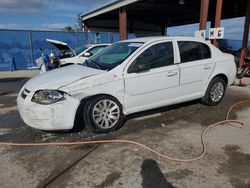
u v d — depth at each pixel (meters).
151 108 4.88
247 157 3.55
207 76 5.61
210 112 5.59
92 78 4.18
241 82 9.44
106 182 2.98
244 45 13.02
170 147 3.86
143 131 4.52
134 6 17.94
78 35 20.20
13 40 17.48
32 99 4.01
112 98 4.37
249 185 2.91
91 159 3.52
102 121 4.35
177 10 21.25
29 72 15.40
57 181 3.01
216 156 3.58
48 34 18.77
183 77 5.15
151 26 30.89
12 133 4.52
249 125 4.80
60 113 3.96
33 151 3.80
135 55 4.60
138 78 4.55
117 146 3.92
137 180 3.02
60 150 3.81
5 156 3.65
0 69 16.94
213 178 3.05
